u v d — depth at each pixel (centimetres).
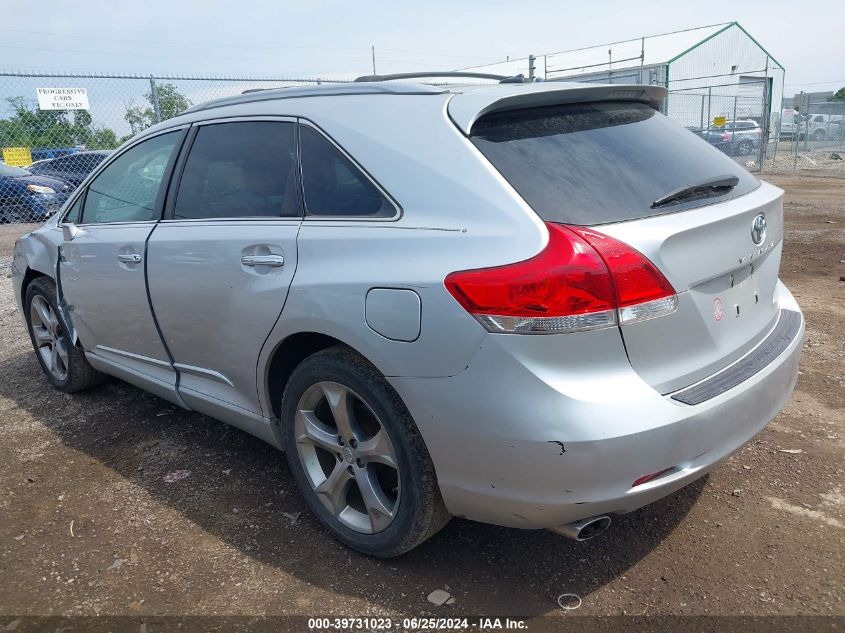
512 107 253
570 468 209
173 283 324
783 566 261
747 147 2241
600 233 215
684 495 311
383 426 248
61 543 290
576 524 224
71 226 395
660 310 218
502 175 230
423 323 226
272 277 277
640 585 255
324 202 270
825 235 916
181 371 345
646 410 212
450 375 222
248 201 301
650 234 218
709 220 233
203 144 332
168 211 340
